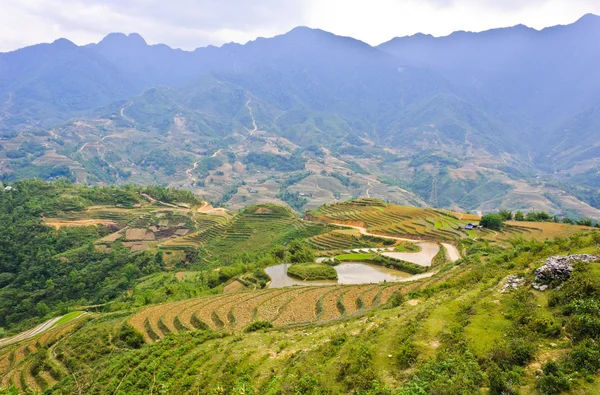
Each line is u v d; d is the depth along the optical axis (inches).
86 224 6112.2
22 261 5167.3
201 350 1402.6
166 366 1363.2
